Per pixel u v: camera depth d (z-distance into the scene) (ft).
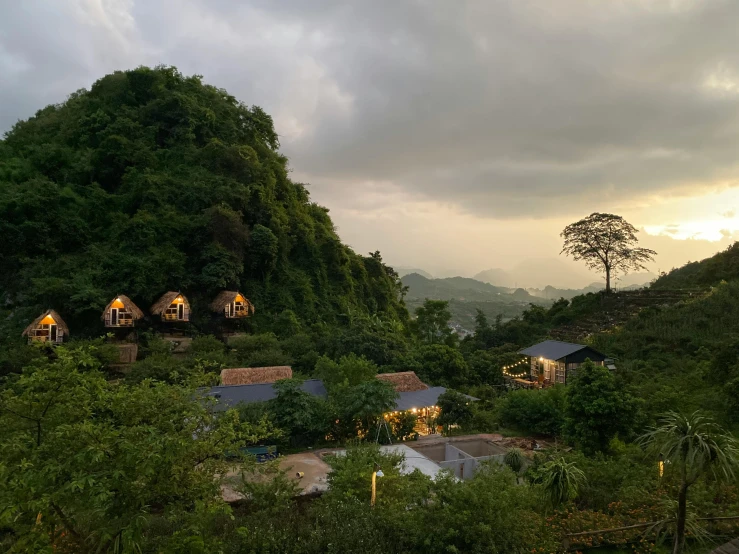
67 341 118.32
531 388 106.32
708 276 179.73
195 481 28.99
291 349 129.70
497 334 177.88
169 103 176.65
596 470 50.62
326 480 55.26
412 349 135.64
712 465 30.71
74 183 154.10
